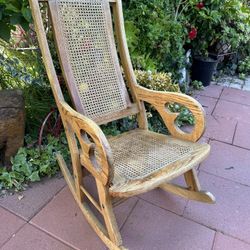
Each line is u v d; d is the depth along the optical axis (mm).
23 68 1689
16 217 1279
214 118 2332
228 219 1321
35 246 1150
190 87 2953
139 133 1366
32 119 1737
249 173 1661
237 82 3244
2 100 1360
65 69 1223
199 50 2973
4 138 1431
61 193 1436
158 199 1428
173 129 1271
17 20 1340
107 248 1154
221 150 1880
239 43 3199
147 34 2092
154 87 1867
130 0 2016
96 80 1313
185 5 2494
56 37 1195
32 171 1504
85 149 993
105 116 1326
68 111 1034
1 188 1423
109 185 937
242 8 3043
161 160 1084
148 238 1212
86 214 1245
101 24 1324
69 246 1158
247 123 2271
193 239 1213
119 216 1316
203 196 1280
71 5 1227
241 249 1176
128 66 1389
